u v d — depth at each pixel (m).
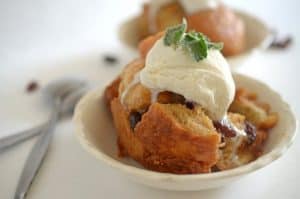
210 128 0.34
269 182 0.36
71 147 0.39
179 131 0.33
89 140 0.36
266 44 0.50
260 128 0.38
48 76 0.49
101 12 0.64
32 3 0.65
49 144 0.39
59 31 0.59
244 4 0.66
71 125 0.42
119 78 0.40
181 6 0.52
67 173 0.37
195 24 0.50
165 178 0.31
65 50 0.54
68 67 0.51
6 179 0.36
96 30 0.59
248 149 0.37
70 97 0.44
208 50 0.36
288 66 0.50
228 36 0.49
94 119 0.39
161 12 0.52
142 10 0.55
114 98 0.39
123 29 0.53
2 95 0.46
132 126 0.36
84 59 0.52
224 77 0.35
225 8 0.52
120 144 0.38
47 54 0.53
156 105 0.34
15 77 0.49
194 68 0.35
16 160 0.38
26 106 0.45
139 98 0.36
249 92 0.41
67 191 0.35
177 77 0.35
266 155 0.33
